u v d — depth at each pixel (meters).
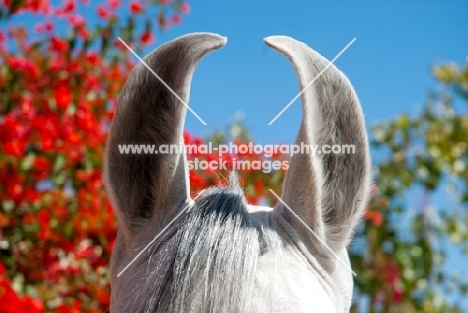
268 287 1.76
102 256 5.98
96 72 6.41
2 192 5.79
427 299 8.37
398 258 8.16
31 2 6.36
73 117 5.98
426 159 8.84
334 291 2.00
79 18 6.45
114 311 1.89
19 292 5.52
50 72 6.17
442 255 8.73
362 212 2.04
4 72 6.02
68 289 5.86
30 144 5.98
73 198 5.99
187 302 1.70
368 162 2.02
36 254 5.88
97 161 5.87
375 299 8.13
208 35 1.95
